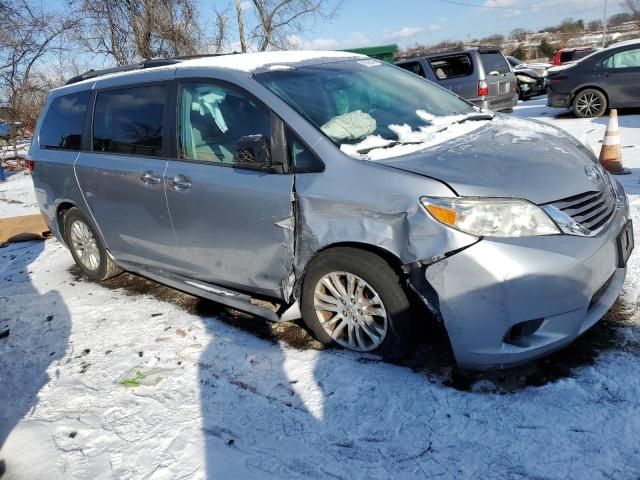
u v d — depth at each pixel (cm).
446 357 297
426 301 267
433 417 257
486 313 253
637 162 693
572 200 268
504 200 255
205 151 351
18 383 341
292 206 302
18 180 1310
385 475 229
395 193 269
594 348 289
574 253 252
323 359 314
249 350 339
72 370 346
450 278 254
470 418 253
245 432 267
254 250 328
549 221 255
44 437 283
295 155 306
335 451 246
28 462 267
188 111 362
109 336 385
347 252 289
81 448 271
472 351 263
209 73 351
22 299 476
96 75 485
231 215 330
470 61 1062
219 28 1722
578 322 260
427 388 276
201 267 372
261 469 242
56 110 488
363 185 279
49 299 469
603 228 274
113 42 1584
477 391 269
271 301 347
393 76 399
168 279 410
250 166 319
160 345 361
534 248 249
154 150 381
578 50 2398
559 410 249
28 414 306
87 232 484
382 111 349
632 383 259
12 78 1555
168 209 371
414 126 342
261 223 316
